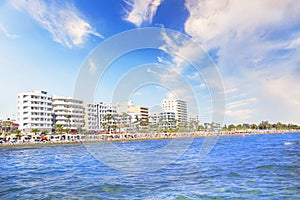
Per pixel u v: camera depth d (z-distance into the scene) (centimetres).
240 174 1862
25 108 9944
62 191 1523
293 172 1877
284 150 3778
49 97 10412
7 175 2209
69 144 8162
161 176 1842
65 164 2805
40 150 6134
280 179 1655
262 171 1956
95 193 1449
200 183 1608
